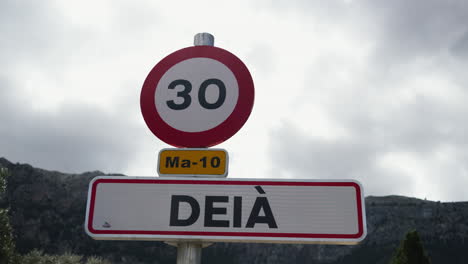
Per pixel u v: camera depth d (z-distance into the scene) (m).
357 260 196.00
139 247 183.38
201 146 3.78
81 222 183.00
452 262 182.88
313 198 3.37
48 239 170.62
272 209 3.36
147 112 3.93
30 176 192.75
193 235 3.35
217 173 3.57
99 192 3.51
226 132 3.78
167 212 3.43
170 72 4.01
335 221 3.31
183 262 3.37
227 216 3.37
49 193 190.00
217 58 4.00
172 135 3.82
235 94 3.87
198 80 3.95
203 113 3.85
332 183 3.40
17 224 169.88
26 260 27.25
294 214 3.34
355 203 3.35
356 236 3.27
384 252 194.25
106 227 3.43
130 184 3.52
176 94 3.93
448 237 199.38
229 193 3.43
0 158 194.50
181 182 3.50
